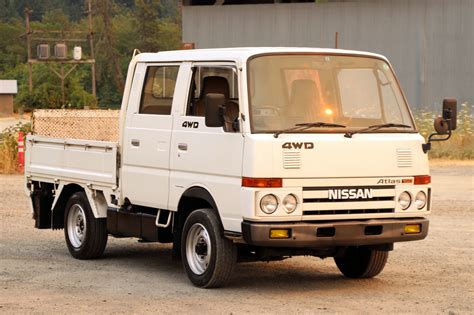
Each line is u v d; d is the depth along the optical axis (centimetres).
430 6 4650
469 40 4612
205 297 1107
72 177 1395
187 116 1181
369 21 4744
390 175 1136
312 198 1093
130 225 1291
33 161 1493
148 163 1241
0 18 17138
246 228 1076
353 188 1114
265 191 1073
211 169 1131
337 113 1138
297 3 4838
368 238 1121
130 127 1279
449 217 1848
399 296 1123
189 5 4997
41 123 1514
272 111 1105
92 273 1273
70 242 1407
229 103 1145
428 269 1315
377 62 1181
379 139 1133
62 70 8638
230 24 4928
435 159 3117
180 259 1231
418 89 4694
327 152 1100
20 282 1202
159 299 1096
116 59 12588
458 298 1110
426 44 4669
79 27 13825
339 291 1155
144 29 13550
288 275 1273
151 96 1254
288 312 1025
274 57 1129
